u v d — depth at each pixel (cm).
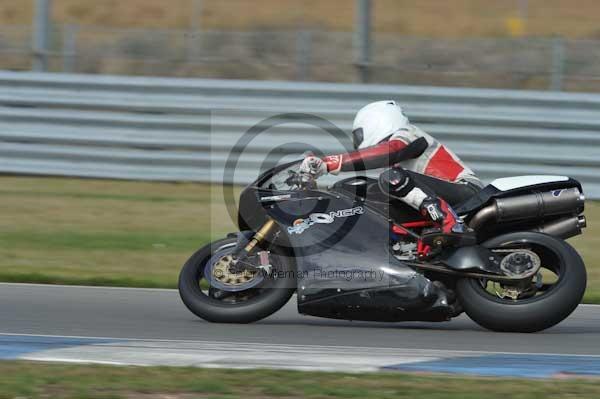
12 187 4141
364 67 4303
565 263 2048
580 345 2031
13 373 1655
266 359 1797
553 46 4316
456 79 5050
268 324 2217
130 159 4200
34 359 1778
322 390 1548
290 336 2080
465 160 4025
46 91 4228
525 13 7306
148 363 1752
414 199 2064
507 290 2092
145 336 2064
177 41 5234
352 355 1861
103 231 3475
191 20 7256
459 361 1808
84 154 4222
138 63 5338
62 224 3562
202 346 1933
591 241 3503
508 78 5334
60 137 4228
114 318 2266
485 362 1806
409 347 1973
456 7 7431
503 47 4912
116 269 2956
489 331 2167
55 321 2225
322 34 5041
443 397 1513
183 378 1625
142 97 4169
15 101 4244
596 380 1659
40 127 4238
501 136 3997
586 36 6838
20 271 2839
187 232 3503
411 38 5003
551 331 2175
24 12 7456
